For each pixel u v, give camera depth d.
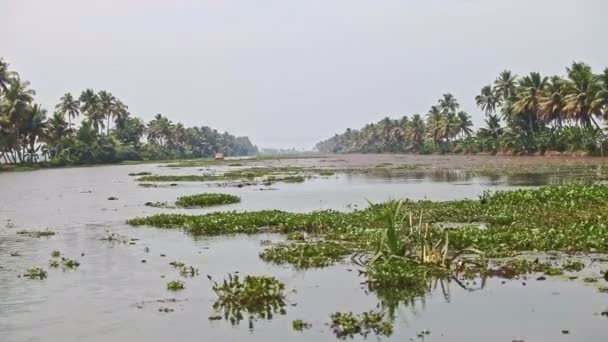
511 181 48.50
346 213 27.64
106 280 16.19
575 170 58.66
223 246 21.25
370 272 15.41
